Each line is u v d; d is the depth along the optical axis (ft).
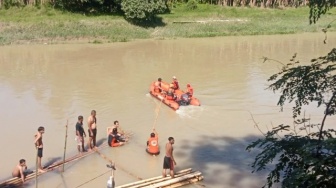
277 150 21.65
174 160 45.96
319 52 122.72
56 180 45.34
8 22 139.13
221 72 97.09
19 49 123.24
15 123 63.26
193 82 87.86
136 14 150.10
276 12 184.96
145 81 88.79
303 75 21.53
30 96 77.00
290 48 130.31
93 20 150.41
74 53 119.03
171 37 150.41
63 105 72.08
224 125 62.69
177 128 61.62
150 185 42.14
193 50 126.72
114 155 52.16
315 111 67.77
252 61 109.91
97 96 77.56
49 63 105.60
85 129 61.05
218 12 178.40
